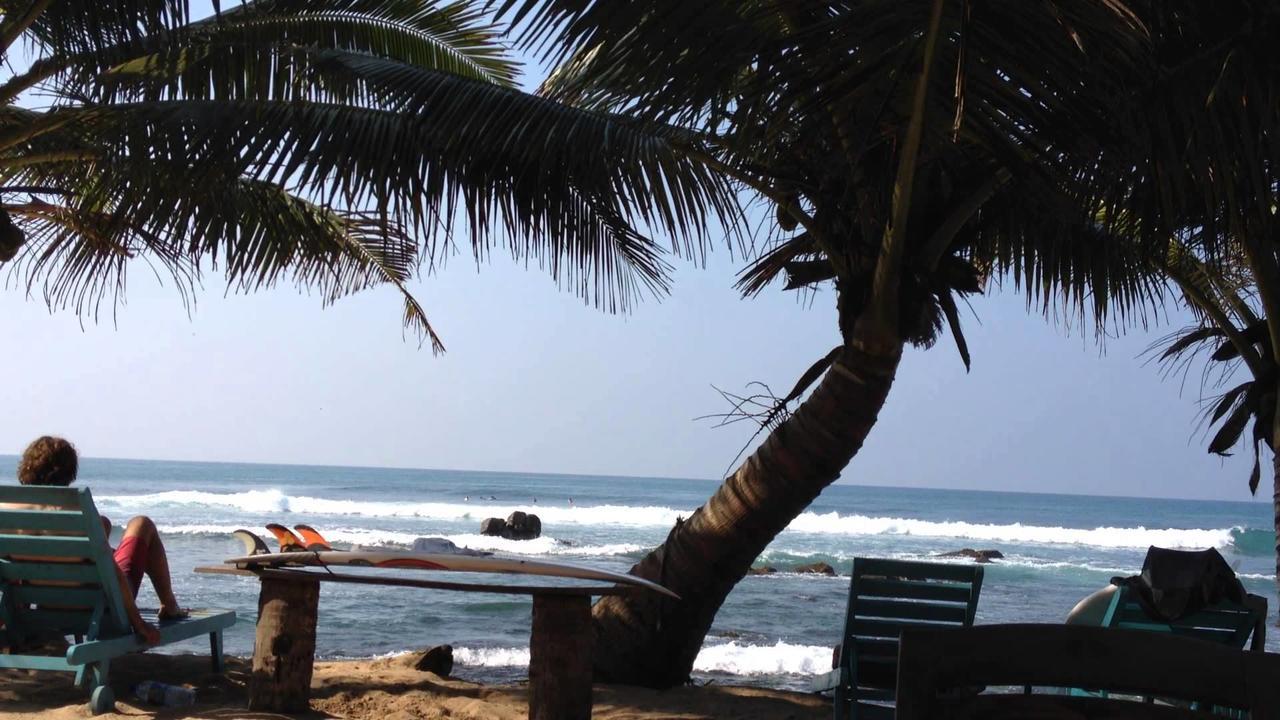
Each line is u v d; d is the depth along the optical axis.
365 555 4.66
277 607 4.90
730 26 4.27
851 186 5.22
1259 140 4.39
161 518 42.84
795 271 5.97
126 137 5.15
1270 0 3.98
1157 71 4.10
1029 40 3.89
